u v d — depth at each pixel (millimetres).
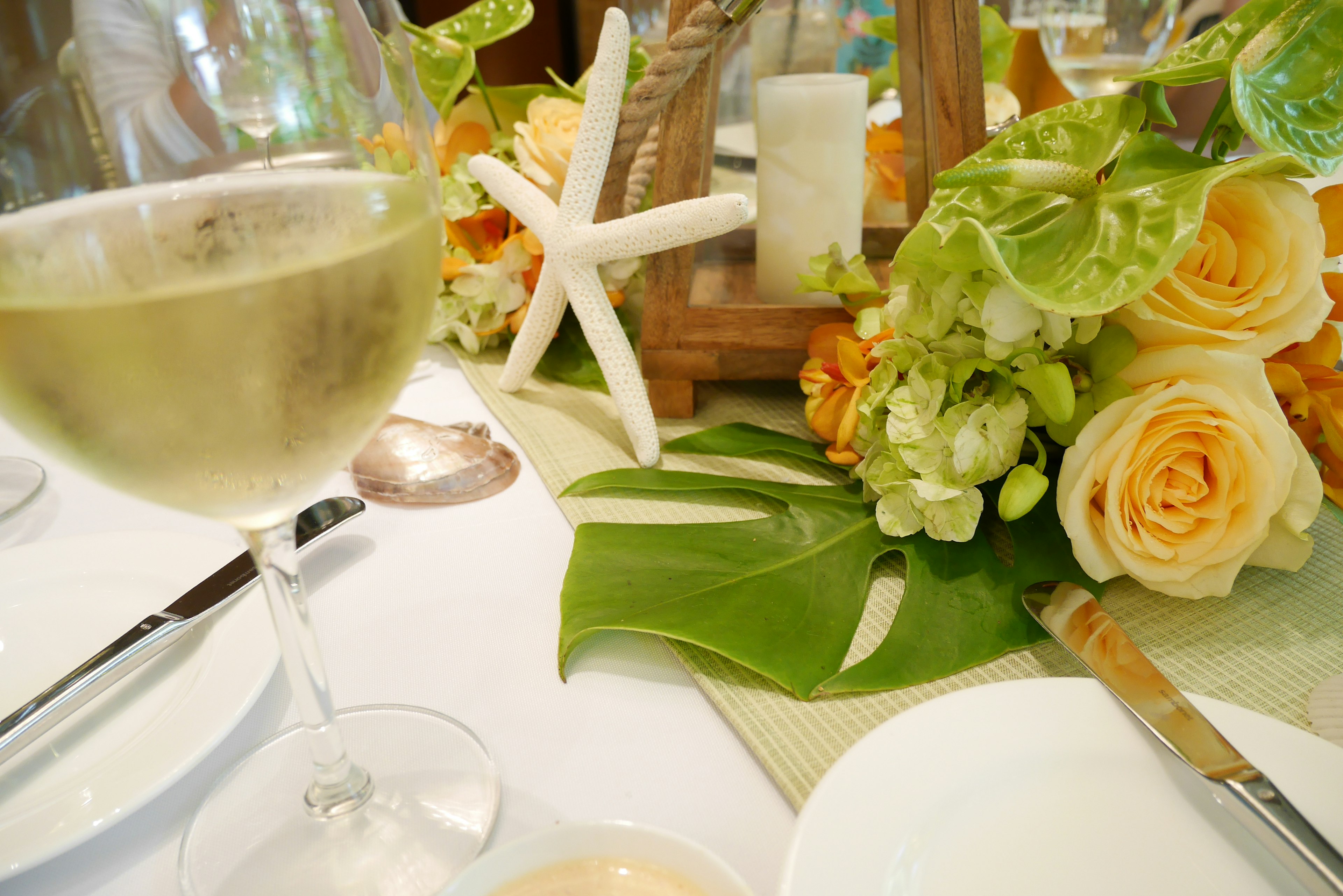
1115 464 398
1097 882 251
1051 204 450
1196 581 399
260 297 235
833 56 595
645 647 416
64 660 386
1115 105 455
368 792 333
